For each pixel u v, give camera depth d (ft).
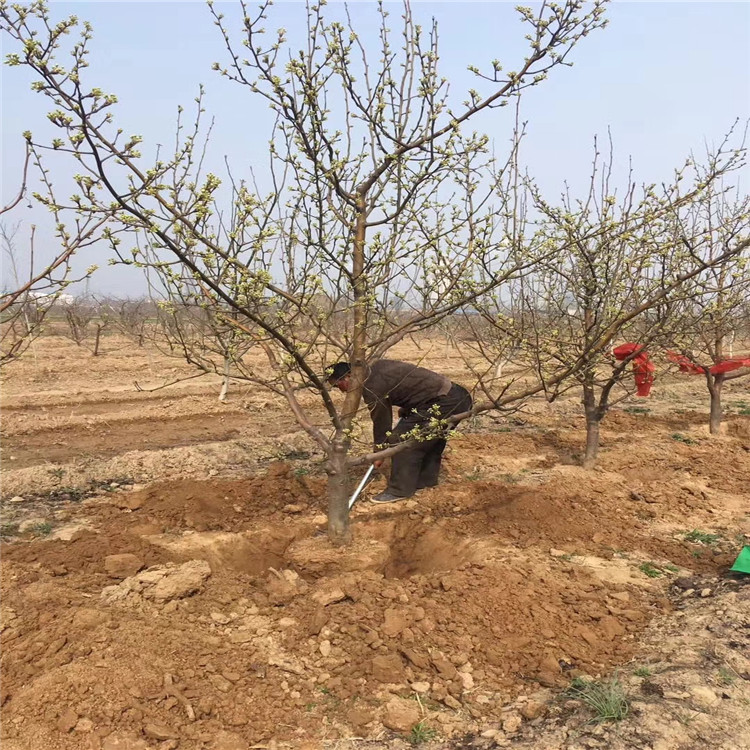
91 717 8.27
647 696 9.04
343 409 13.78
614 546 14.74
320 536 15.15
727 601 11.73
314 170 11.09
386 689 9.46
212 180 8.86
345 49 11.21
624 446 22.79
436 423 13.14
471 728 8.80
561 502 17.03
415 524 16.01
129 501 16.52
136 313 48.32
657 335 14.92
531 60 10.71
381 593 11.94
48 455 21.94
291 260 12.10
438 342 53.88
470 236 12.01
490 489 18.03
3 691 8.74
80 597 11.25
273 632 10.78
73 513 16.06
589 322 17.08
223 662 9.77
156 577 11.93
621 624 11.35
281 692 9.30
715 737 8.18
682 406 30.63
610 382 19.06
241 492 17.39
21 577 12.05
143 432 25.49
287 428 26.30
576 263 17.70
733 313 23.65
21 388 34.09
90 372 40.04
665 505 17.39
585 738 8.20
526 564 13.24
